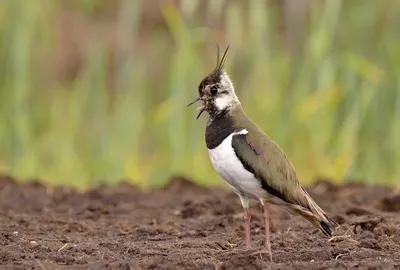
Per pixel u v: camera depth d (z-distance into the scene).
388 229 11.12
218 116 9.94
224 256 9.75
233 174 9.67
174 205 14.02
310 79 17.70
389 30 18.83
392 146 17.33
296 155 17.39
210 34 19.11
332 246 10.40
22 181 16.06
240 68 19.16
